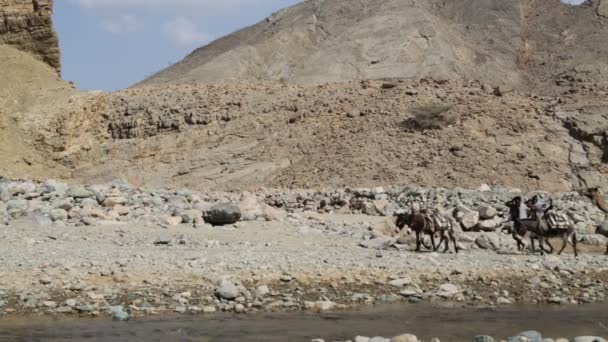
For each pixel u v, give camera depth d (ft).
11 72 202.18
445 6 424.87
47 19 213.46
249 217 81.41
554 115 176.04
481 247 70.28
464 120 169.48
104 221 75.15
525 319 44.96
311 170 158.20
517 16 409.49
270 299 48.16
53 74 212.84
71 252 58.54
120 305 45.52
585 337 37.88
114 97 206.28
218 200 100.01
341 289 51.29
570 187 150.00
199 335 40.01
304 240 70.33
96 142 194.49
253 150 174.40
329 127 176.14
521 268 59.06
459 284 53.93
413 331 41.50
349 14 385.50
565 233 67.15
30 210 77.10
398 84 191.83
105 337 39.40
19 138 186.91
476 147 158.92
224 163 172.24
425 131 165.27
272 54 359.05
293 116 183.11
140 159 184.55
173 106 196.44
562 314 46.50
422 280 54.39
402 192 113.80
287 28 382.42
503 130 167.84
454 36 368.89
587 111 174.70
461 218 80.64
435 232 66.54
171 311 45.06
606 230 82.48
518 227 68.13
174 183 169.17
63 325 41.70
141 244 64.49
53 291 47.91
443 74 323.57
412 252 65.10
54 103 198.18
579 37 390.42
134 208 83.30
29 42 212.64
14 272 51.26
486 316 45.62
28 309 44.65
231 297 47.80
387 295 50.24
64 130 191.31
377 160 155.53
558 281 55.88
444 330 41.81
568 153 162.09
